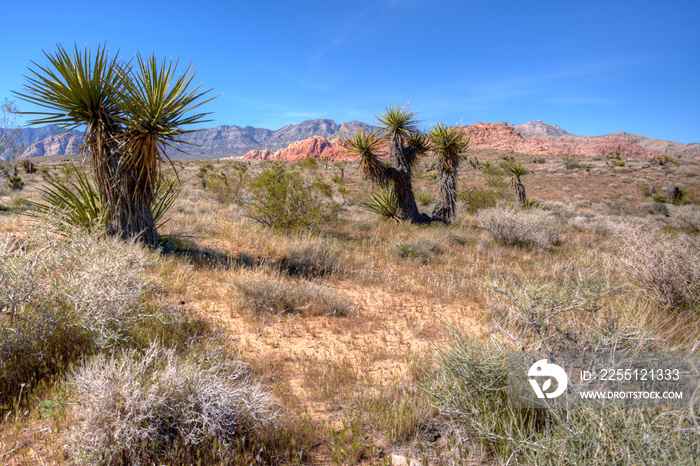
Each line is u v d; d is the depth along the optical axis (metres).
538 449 2.07
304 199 10.73
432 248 10.06
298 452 2.54
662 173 55.44
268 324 4.95
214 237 9.52
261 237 9.37
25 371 3.09
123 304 3.57
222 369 3.34
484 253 10.28
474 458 2.49
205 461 2.33
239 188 19.08
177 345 3.75
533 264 8.89
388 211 15.34
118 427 2.25
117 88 6.37
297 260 7.76
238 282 5.67
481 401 2.70
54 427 2.52
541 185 47.97
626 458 1.84
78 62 6.22
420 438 2.75
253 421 2.70
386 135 15.30
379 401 3.17
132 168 6.89
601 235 15.38
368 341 4.65
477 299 6.23
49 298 3.43
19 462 2.25
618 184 47.22
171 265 6.57
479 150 128.12
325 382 3.51
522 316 2.95
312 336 4.72
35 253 3.55
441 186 16.05
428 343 4.55
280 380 3.58
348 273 7.69
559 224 18.20
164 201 9.18
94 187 7.76
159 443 2.41
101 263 3.68
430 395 2.98
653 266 5.10
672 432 1.84
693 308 4.82
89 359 3.18
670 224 19.39
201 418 2.45
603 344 2.51
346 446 2.63
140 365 2.62
